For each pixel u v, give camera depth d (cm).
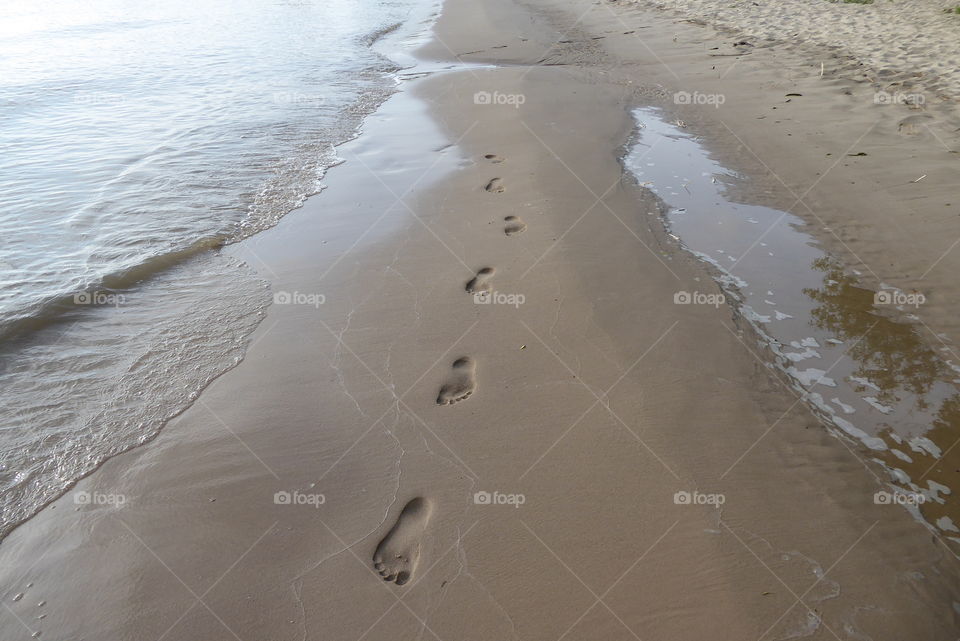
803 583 232
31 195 599
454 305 409
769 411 314
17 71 1111
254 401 336
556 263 448
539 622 221
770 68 931
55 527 269
